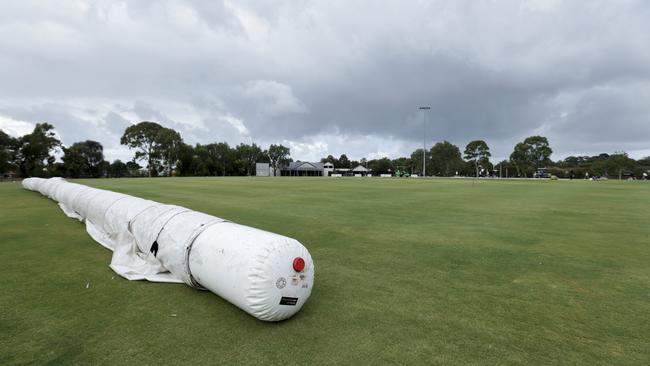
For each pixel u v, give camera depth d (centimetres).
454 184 3344
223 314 391
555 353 320
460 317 391
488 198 1748
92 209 825
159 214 559
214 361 302
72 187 1141
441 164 12175
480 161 11606
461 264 591
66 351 318
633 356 316
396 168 12331
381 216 1092
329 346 327
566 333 357
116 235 654
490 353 319
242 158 9969
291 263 359
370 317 388
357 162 14262
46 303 421
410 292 464
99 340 337
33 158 5941
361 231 855
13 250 667
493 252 667
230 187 2458
